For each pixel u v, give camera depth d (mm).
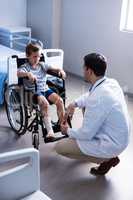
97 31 4305
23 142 2604
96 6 4199
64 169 2232
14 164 2188
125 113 1926
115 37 4086
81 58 4664
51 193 1964
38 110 2412
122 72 4129
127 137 1944
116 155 1997
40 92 2523
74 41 4711
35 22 5105
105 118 1886
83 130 1906
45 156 2396
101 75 1908
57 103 2516
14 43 4676
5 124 2951
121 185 2084
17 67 2578
